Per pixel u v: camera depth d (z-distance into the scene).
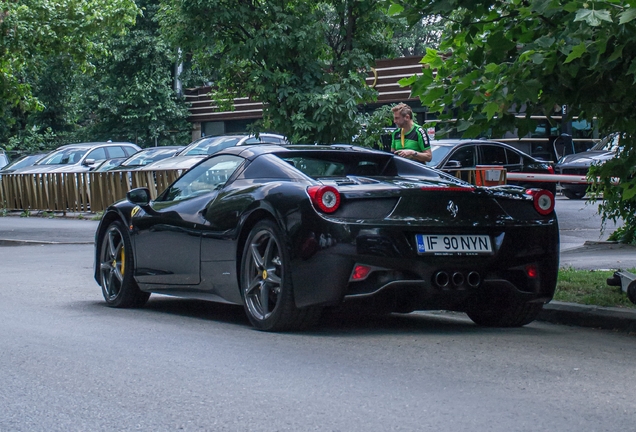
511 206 6.85
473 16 6.99
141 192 8.35
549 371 5.43
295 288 6.52
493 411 4.44
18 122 46.50
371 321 7.64
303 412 4.45
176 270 7.83
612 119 7.09
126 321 7.54
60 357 5.89
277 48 12.11
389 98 32.78
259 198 6.88
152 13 40.09
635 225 12.88
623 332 7.16
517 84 6.55
